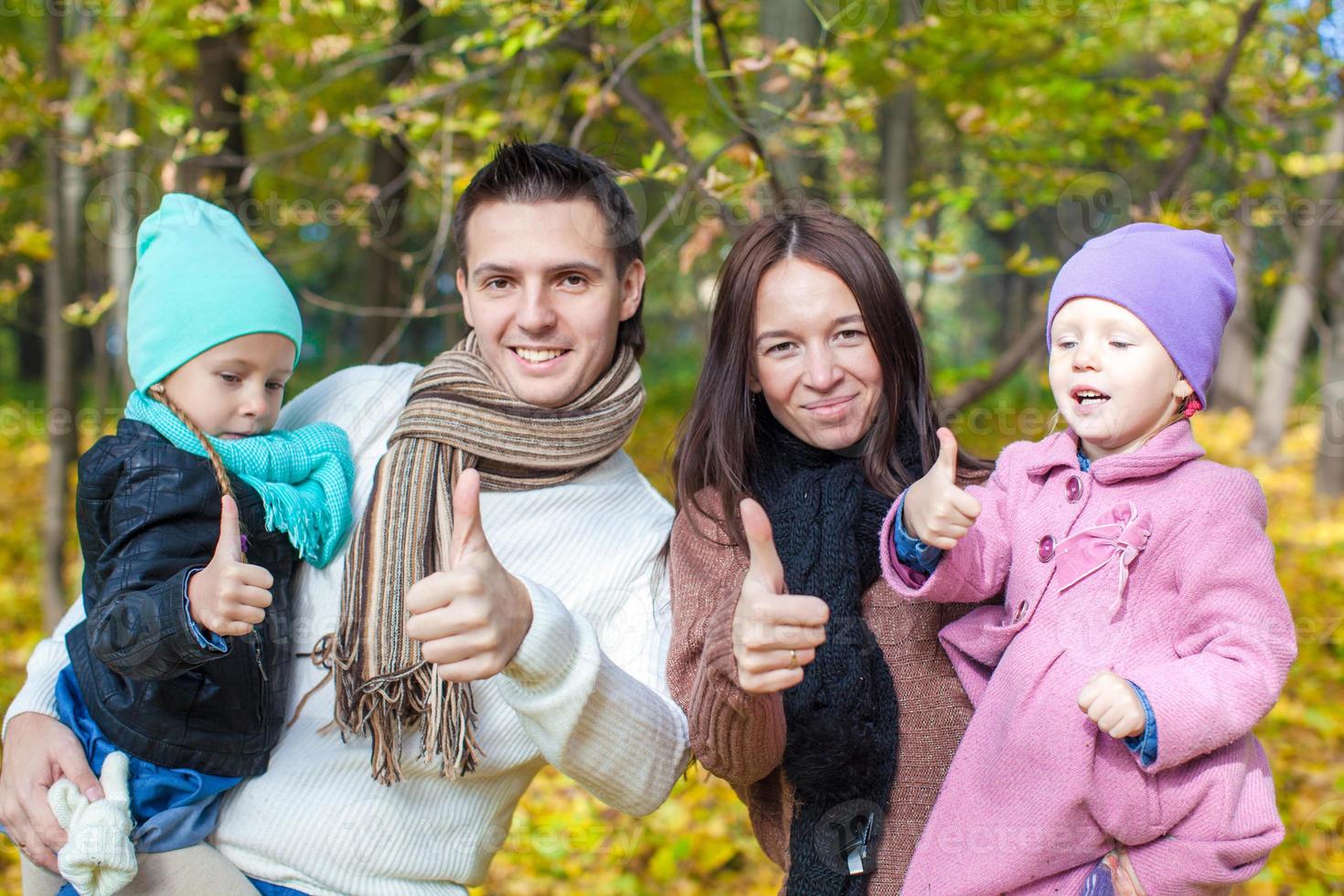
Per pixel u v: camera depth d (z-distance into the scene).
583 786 1.80
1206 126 3.73
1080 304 1.78
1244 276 6.01
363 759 1.89
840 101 3.92
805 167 4.03
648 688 1.84
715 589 1.95
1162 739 1.59
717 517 2.01
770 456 2.06
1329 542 8.33
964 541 1.79
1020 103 4.58
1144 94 4.19
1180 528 1.72
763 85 3.64
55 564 5.97
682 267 3.32
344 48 4.51
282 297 1.94
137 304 1.90
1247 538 1.70
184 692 1.80
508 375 1.95
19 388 18.72
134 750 1.81
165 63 6.02
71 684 1.92
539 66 4.68
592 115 3.44
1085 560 1.75
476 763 1.87
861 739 1.85
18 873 4.00
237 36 5.54
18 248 4.86
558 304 1.91
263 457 1.90
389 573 1.86
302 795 1.87
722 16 4.03
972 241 15.27
